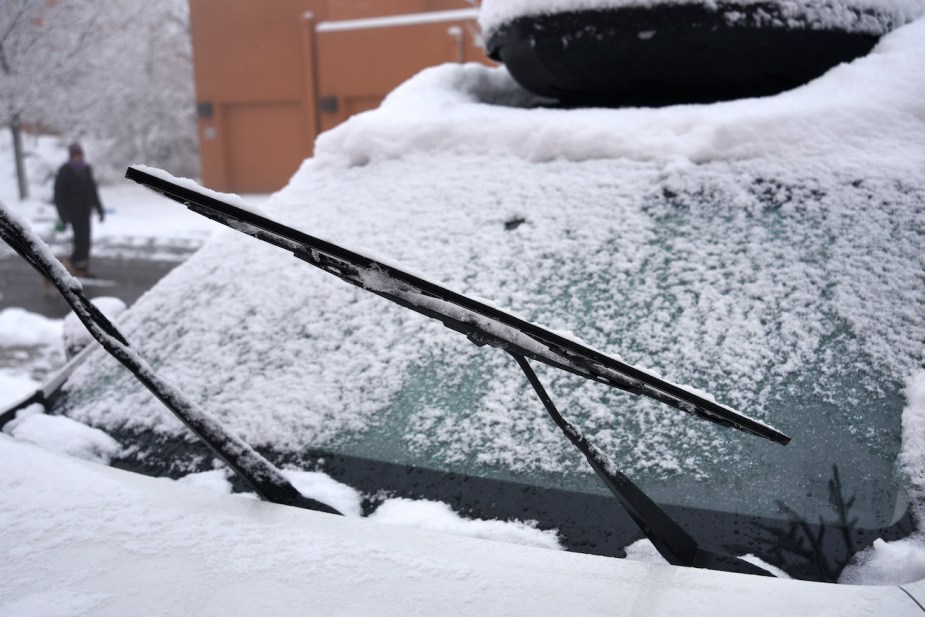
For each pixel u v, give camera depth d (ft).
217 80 73.72
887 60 5.73
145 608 3.36
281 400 5.03
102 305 6.81
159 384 4.26
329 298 5.60
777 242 4.86
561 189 5.70
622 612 3.22
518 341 3.59
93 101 77.41
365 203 6.23
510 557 3.62
